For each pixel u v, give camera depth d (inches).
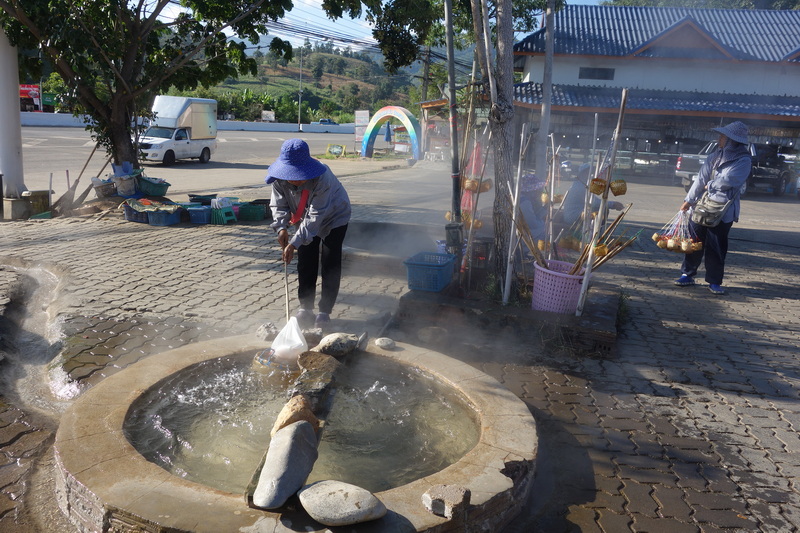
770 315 262.5
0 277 254.8
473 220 231.1
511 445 124.3
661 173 1009.5
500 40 211.2
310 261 205.0
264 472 101.0
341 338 167.0
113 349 182.9
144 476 105.3
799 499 126.4
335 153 1305.4
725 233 285.1
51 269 277.4
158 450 121.6
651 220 542.3
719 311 265.1
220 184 703.7
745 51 1028.5
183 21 482.9
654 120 1010.1
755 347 220.5
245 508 97.2
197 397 146.4
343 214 203.3
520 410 140.6
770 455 144.3
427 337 199.9
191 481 107.1
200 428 132.8
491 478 111.1
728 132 268.5
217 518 94.2
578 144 1029.2
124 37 451.5
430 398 153.9
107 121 463.8
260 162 1058.7
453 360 166.2
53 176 657.0
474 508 102.1
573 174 701.9
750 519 118.3
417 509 100.3
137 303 227.3
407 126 1162.0
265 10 482.6
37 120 1487.5
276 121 2564.0
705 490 127.9
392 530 94.2
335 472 118.6
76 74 432.5
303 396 128.6
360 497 95.9
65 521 107.6
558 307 211.2
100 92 471.2
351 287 264.8
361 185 732.0
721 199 274.2
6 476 120.2
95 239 344.2
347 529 93.4
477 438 134.6
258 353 167.3
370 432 135.3
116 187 453.1
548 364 191.8
